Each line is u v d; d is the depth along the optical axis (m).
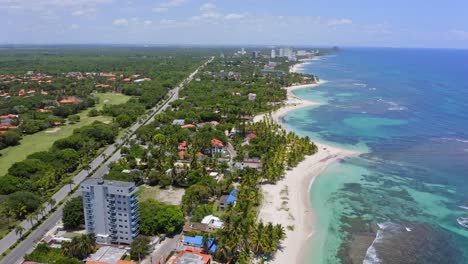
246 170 149.88
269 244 98.69
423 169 165.75
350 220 122.00
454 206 132.12
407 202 135.12
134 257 97.94
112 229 105.44
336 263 98.38
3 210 116.94
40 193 135.12
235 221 101.56
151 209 113.75
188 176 145.12
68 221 111.12
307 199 136.75
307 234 112.69
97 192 103.31
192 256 91.62
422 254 102.94
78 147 183.12
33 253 96.25
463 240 110.12
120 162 162.00
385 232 114.62
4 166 166.25
